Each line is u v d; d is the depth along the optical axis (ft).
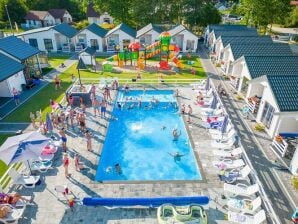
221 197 58.03
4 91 108.37
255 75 99.96
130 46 147.95
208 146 76.89
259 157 72.49
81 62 108.58
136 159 75.31
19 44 125.49
